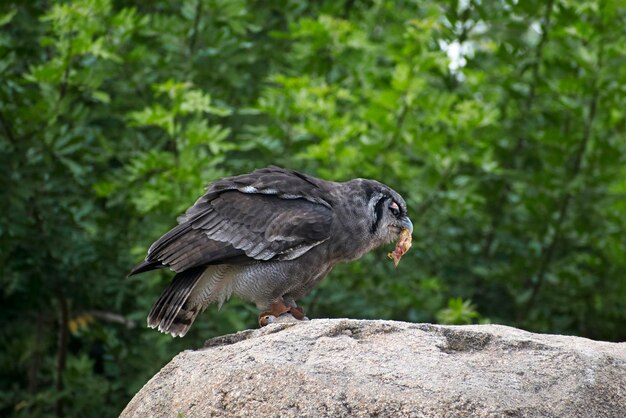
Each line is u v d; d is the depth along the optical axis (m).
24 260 14.20
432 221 15.29
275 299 10.10
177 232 9.88
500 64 16.67
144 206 12.98
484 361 7.74
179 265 9.70
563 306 16.30
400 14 17.30
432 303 14.73
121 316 15.40
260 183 10.16
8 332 15.38
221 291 10.12
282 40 16.73
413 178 14.96
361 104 16.11
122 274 14.44
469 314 13.46
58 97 13.79
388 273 14.87
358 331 8.15
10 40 14.80
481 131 16.14
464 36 16.48
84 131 14.70
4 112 13.80
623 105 15.74
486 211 16.50
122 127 15.40
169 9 16.38
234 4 15.02
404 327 8.19
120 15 14.45
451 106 15.85
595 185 15.98
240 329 13.33
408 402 7.16
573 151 16.16
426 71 15.64
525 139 16.52
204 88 15.16
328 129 14.17
